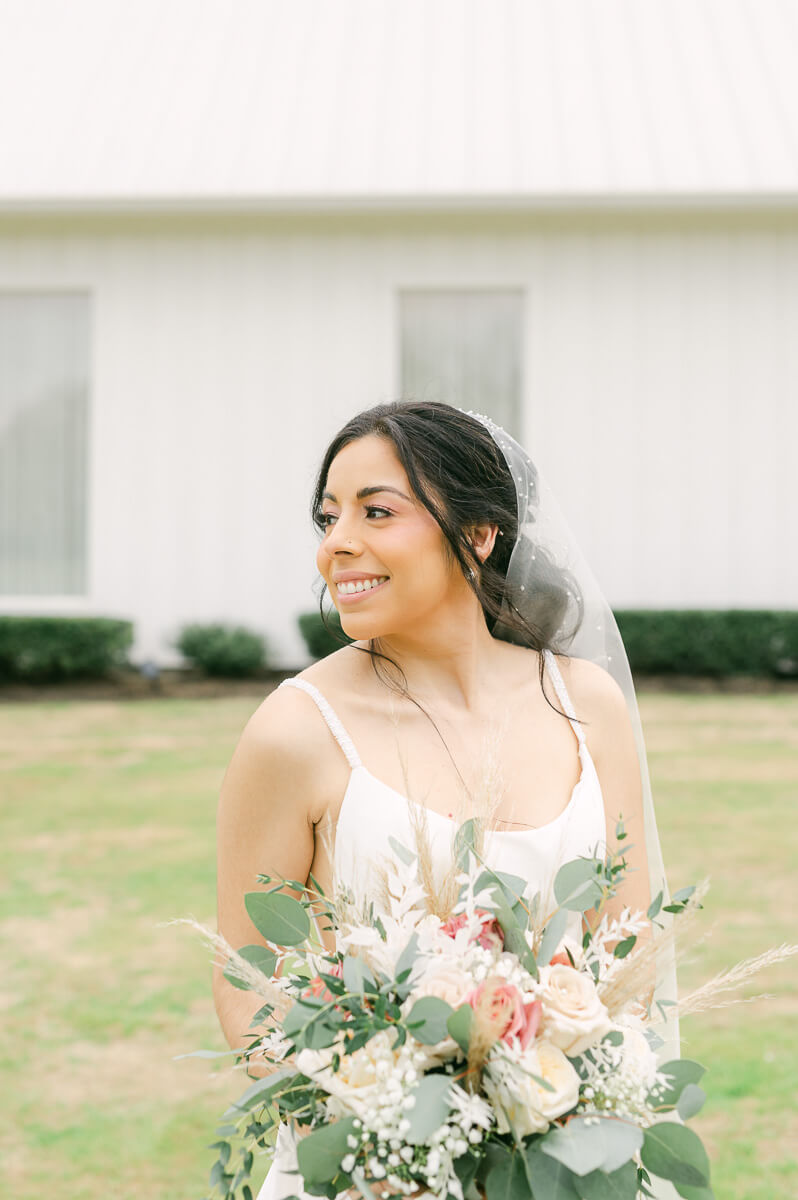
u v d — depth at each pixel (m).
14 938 4.80
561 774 1.84
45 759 8.18
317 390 12.20
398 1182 1.37
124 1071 3.66
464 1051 1.39
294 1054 1.49
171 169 12.23
